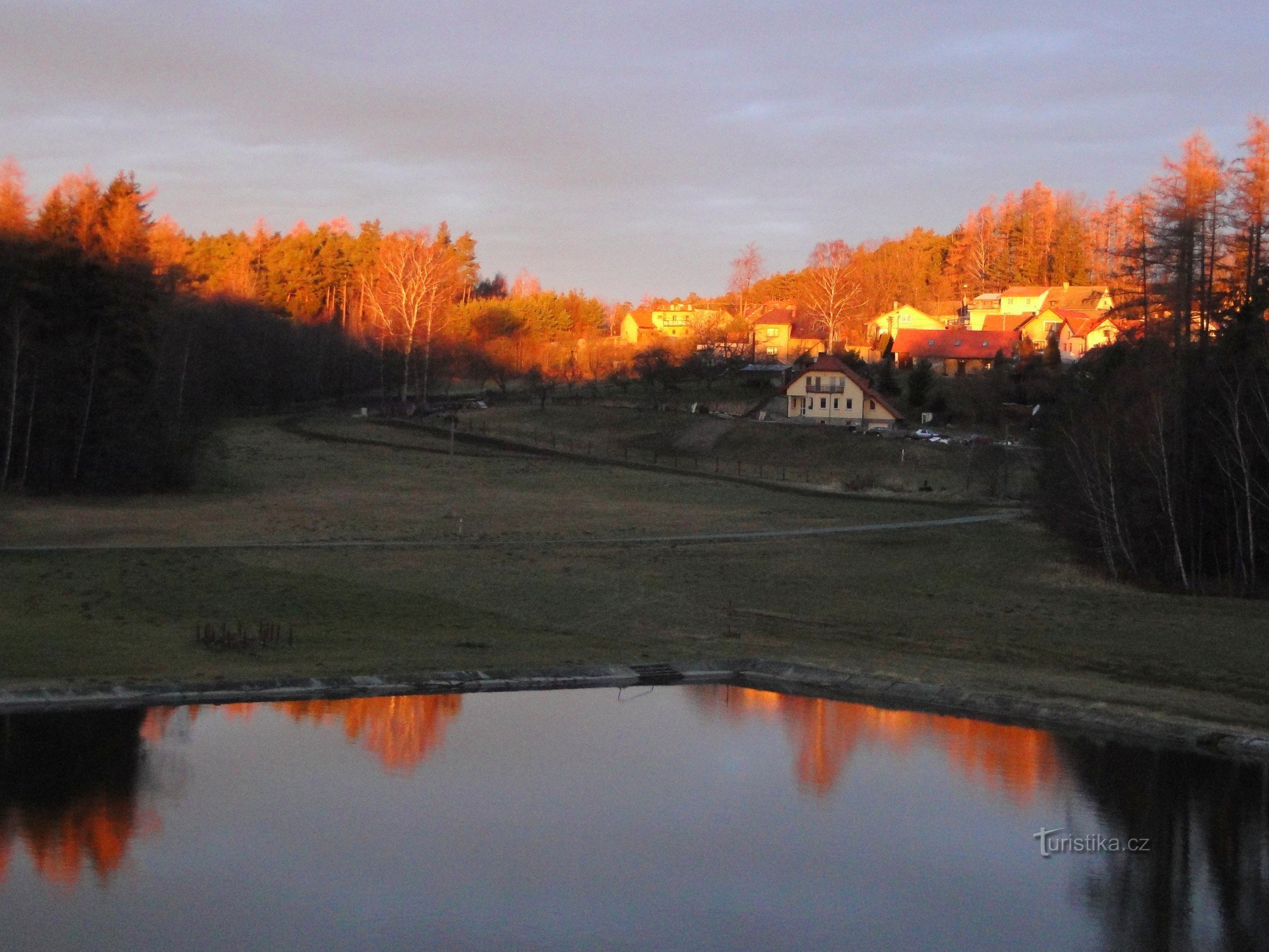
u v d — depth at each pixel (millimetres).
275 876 30906
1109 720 43000
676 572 64750
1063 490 69500
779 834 34062
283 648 49219
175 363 97688
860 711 45250
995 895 30734
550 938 28234
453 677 47219
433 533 74312
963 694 45875
